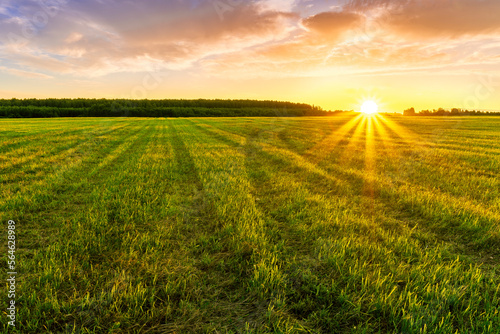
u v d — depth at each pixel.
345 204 5.76
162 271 3.17
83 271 3.12
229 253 3.67
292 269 3.25
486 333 2.27
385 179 8.06
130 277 2.99
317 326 2.44
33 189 6.52
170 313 2.52
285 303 2.66
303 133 27.03
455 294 2.68
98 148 15.15
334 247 3.71
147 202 5.70
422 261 3.44
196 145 17.16
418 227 4.68
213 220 4.84
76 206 5.54
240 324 2.45
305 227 4.46
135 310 2.48
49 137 20.59
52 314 2.45
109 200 5.75
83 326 2.33
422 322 2.38
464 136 24.05
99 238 3.87
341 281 2.98
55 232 4.23
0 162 10.03
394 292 2.77
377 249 3.62
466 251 3.85
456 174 8.80
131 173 8.73
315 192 6.86
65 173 8.47
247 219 4.76
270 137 22.97
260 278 3.01
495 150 14.74
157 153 13.63
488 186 7.27
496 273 3.30
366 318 2.49
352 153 13.59
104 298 2.68
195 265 3.40
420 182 7.81
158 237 3.97
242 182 7.67
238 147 16.42
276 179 8.14
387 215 5.24
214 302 2.74
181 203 5.93
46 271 2.95
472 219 4.68
